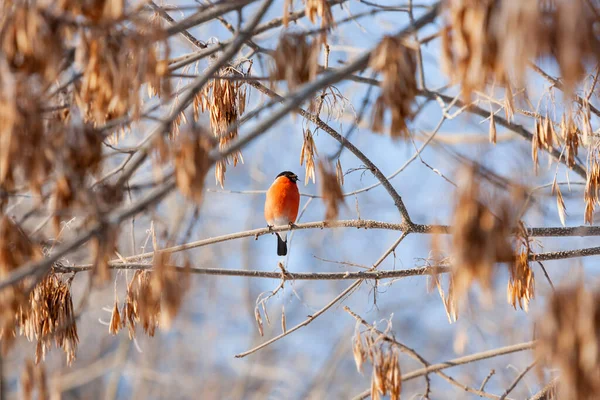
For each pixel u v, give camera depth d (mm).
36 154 6367
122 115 7160
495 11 5656
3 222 7004
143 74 6836
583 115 9555
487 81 7523
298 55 6945
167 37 7246
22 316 9305
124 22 7355
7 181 6562
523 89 8102
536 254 10617
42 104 6680
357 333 9688
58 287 10008
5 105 6242
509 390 10758
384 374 9531
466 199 5617
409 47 6355
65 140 6500
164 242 7230
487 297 5574
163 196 6465
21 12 6484
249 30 7430
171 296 6820
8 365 23703
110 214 6605
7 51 6523
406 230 11391
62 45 6738
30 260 7117
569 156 9773
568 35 5219
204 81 7203
